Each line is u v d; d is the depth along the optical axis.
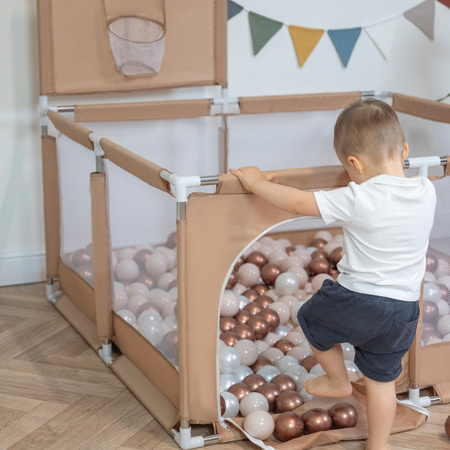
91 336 2.34
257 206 1.73
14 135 2.73
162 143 2.90
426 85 3.23
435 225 1.91
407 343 1.66
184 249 1.68
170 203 1.79
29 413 1.93
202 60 2.73
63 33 2.54
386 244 1.58
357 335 1.64
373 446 1.71
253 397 1.88
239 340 2.14
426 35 3.16
